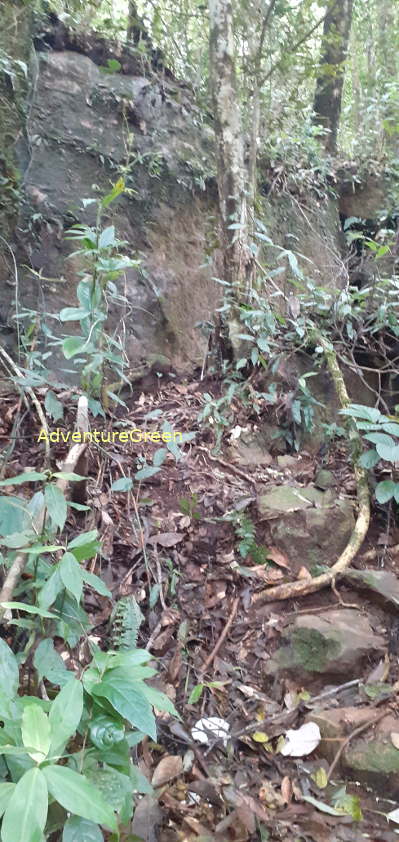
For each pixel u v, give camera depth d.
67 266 3.88
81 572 1.70
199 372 4.27
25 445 3.06
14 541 1.80
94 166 4.19
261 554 3.00
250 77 4.49
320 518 3.08
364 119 6.86
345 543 3.11
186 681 2.45
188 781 2.10
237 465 3.51
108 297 3.53
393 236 5.04
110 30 4.88
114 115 4.38
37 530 1.93
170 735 2.24
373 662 2.57
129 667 1.47
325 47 6.18
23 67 3.59
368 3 7.01
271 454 3.78
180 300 4.45
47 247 3.83
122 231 4.23
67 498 2.53
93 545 1.69
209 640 2.66
